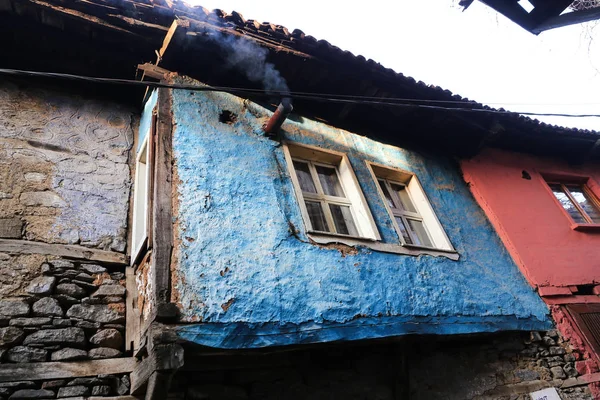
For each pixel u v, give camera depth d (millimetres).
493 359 4500
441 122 6055
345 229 4336
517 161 7422
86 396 2711
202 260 2951
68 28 4008
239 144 4023
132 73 4602
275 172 4062
